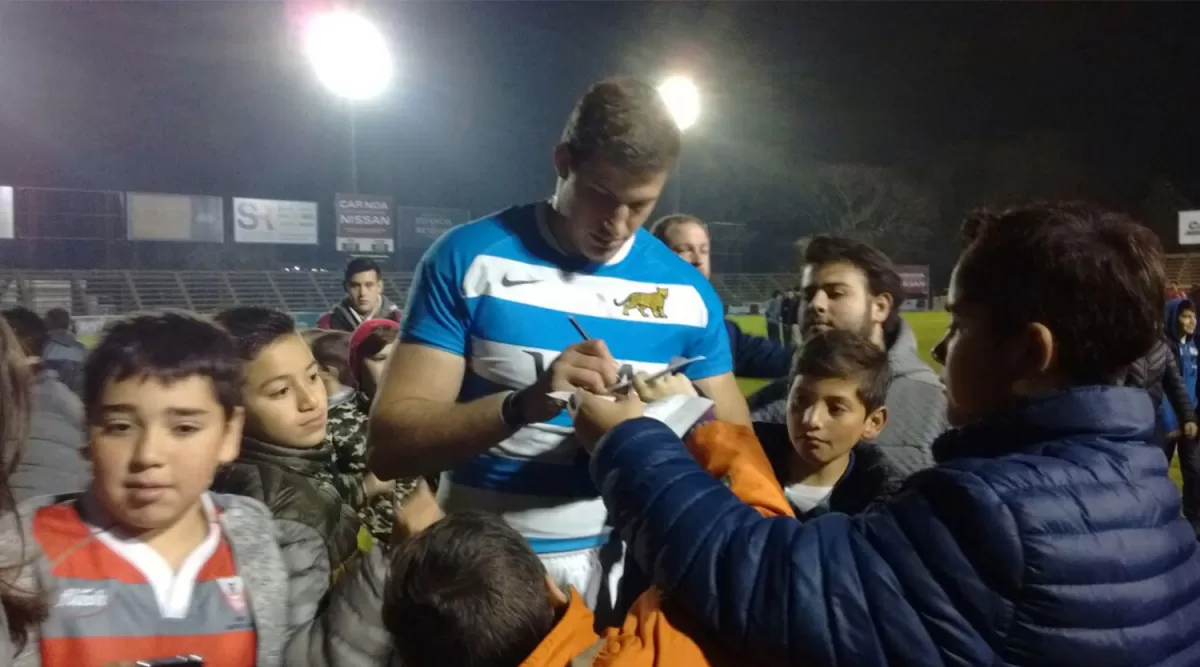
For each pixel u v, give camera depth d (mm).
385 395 1568
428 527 1196
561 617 1160
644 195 1443
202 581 1266
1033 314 1039
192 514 1292
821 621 968
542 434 1592
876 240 31797
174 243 28609
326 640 1336
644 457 1122
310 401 1737
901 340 2496
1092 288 1014
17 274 23422
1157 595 966
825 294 2428
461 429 1437
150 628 1204
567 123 1517
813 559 989
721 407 1741
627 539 1125
